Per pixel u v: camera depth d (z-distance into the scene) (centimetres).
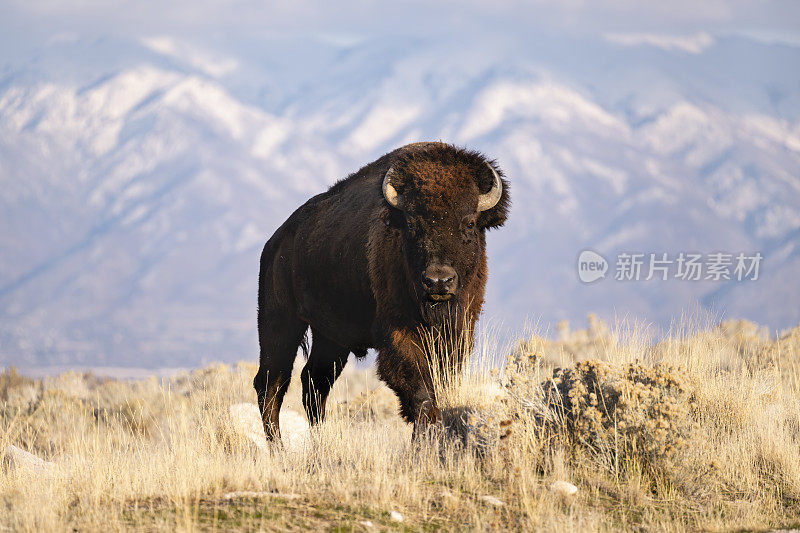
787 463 3095
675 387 3173
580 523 2486
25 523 2433
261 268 4412
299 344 4234
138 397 6347
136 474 3023
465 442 3188
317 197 4159
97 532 2364
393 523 2484
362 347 3878
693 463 2984
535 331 3541
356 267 3525
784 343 5659
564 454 3027
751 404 3603
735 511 2753
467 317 3341
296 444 3888
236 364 7538
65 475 3150
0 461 3478
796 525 2620
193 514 2489
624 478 2945
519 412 3123
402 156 3316
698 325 4431
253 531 2361
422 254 3103
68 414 5559
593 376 3216
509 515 2486
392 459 3145
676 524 2584
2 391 7812
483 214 3300
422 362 3244
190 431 4009
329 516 2511
